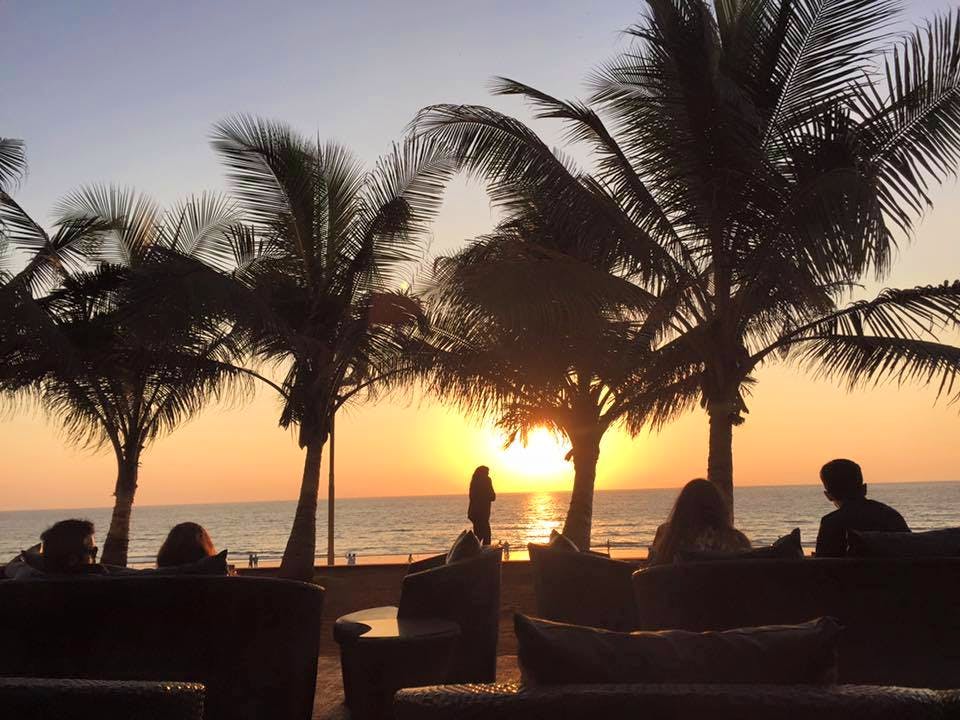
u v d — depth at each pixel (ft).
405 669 13.30
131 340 39.73
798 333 30.89
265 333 40.24
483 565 15.56
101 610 11.28
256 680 11.76
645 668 5.35
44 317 36.70
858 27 27.40
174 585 11.44
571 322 29.43
